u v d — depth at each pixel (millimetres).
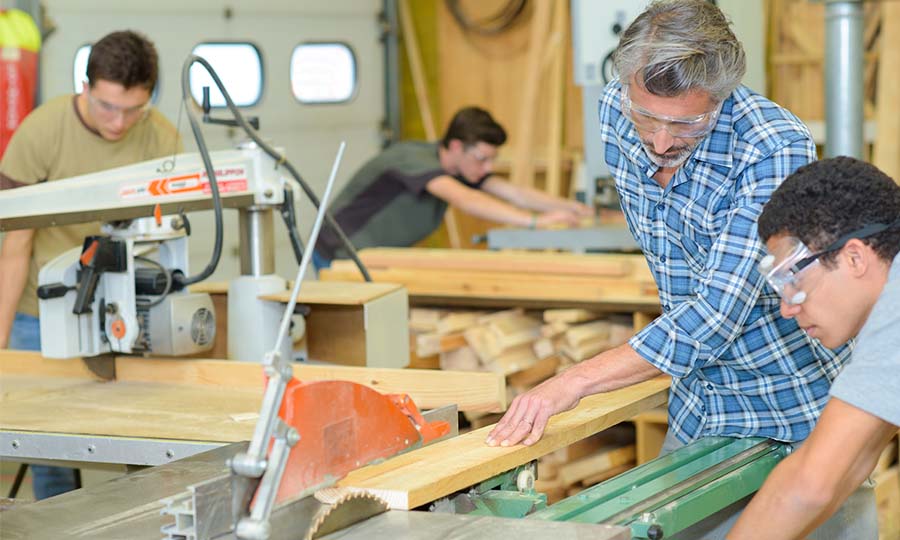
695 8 1847
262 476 1408
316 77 6367
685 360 1905
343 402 1567
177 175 2506
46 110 3160
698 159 1976
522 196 4500
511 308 3779
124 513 1659
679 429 2268
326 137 6422
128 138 3232
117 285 2496
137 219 2480
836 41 3549
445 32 6750
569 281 3561
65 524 1616
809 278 1618
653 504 1779
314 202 2820
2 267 3133
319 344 2824
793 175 1650
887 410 1539
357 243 4359
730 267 1894
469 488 1812
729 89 1847
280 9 6117
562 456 3631
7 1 4914
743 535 1660
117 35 2988
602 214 4277
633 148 2061
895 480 3789
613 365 1905
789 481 1617
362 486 1659
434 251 3887
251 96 6031
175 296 2553
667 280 2143
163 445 2098
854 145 3580
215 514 1463
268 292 2695
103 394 2506
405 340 2912
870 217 1580
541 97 6445
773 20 6105
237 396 2465
